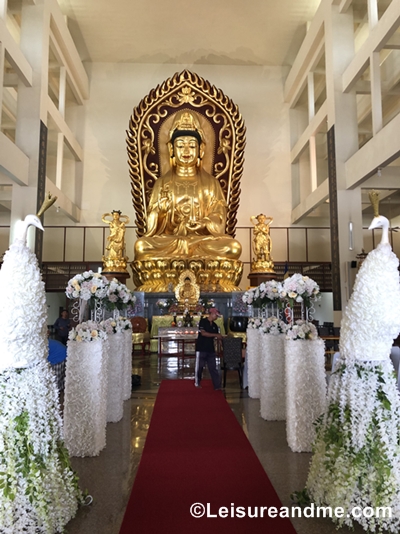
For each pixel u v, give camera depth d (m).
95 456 3.23
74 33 13.37
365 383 2.27
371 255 2.33
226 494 2.55
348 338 2.36
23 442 2.07
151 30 13.27
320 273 13.62
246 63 14.72
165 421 4.14
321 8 11.20
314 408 3.27
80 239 13.80
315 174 12.48
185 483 2.71
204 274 10.45
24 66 9.64
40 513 2.03
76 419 3.23
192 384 6.00
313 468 2.44
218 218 11.30
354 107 10.28
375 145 8.50
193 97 12.43
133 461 3.13
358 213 9.93
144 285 10.70
